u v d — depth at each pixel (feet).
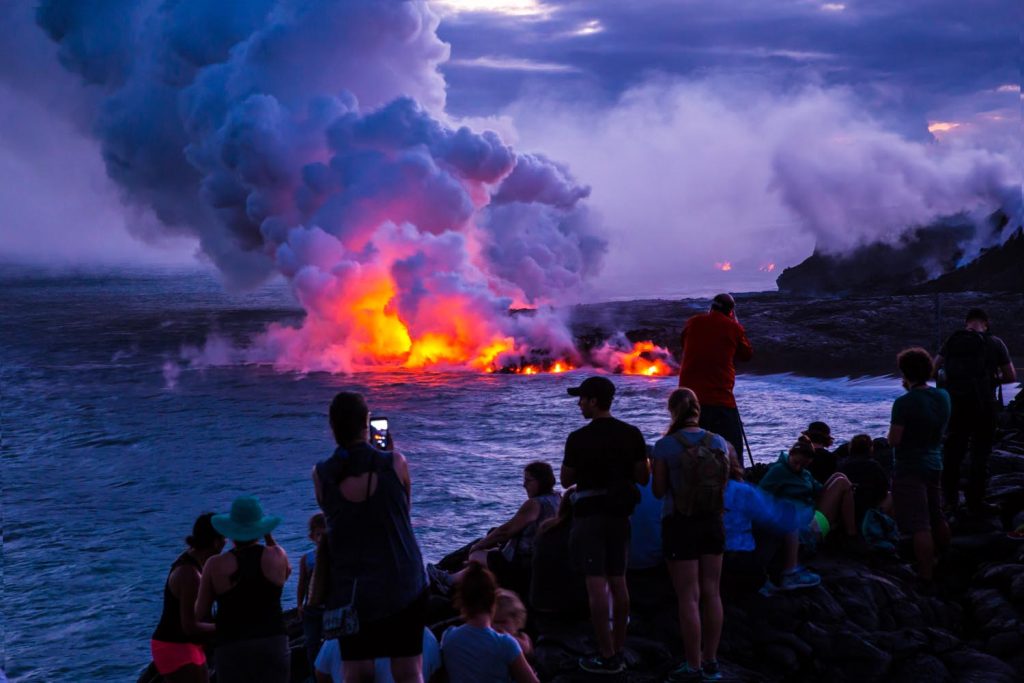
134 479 145.59
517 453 155.63
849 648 22.81
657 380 216.33
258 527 19.43
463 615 19.49
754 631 23.58
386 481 16.53
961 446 30.19
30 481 144.46
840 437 144.56
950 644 23.48
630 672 22.00
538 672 21.88
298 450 163.84
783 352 215.51
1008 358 30.25
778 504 24.98
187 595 20.45
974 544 27.76
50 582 97.76
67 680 74.38
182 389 229.66
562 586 23.80
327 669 18.69
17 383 238.48
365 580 16.40
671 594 24.68
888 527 27.45
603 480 21.35
